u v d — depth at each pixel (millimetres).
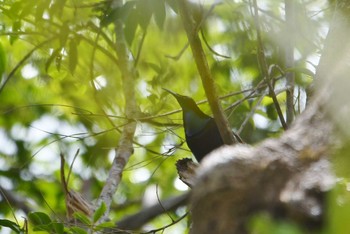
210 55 12922
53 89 14234
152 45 13180
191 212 3379
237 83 12625
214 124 10008
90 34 12234
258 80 12445
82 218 7609
